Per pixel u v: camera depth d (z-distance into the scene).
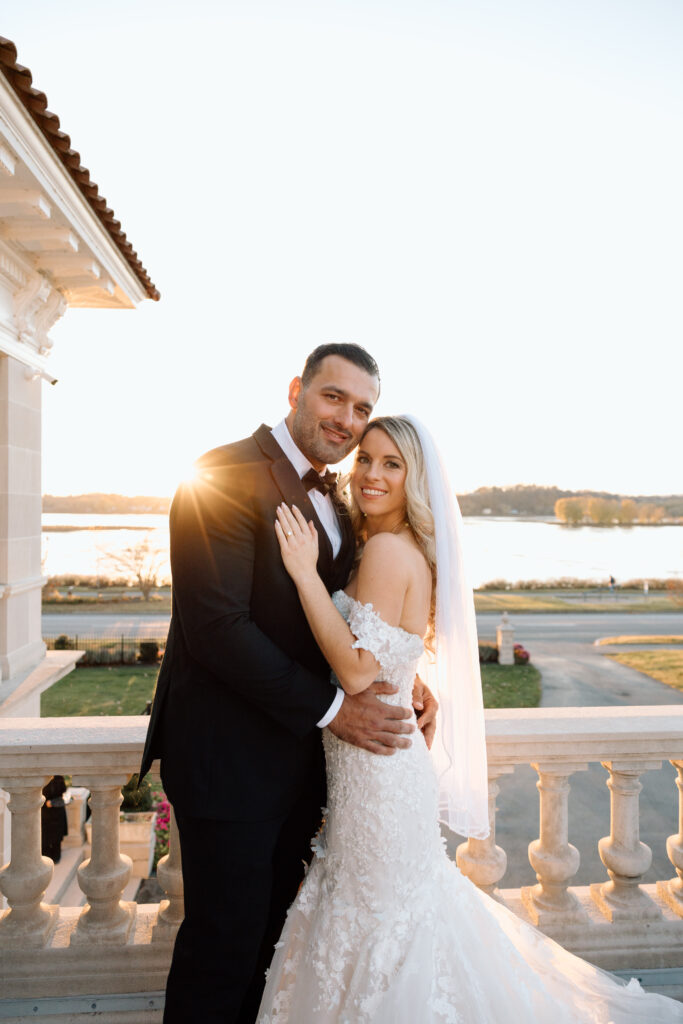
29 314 5.98
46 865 2.36
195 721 1.87
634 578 59.16
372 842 1.80
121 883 2.33
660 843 7.96
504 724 2.47
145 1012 2.21
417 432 2.02
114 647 22.33
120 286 6.62
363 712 1.81
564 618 34.03
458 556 2.06
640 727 2.45
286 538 1.82
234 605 1.74
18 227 5.03
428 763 1.98
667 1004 1.90
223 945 1.82
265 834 1.86
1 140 3.74
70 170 4.46
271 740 1.87
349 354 1.91
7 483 5.77
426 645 2.19
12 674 5.82
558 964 2.00
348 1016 1.70
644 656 22.05
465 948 1.81
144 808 7.88
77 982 2.24
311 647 1.90
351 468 2.13
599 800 9.35
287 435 2.01
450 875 1.94
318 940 1.81
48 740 2.28
